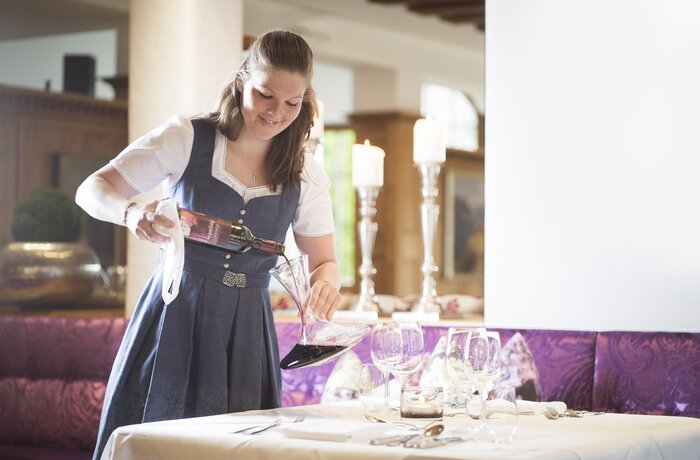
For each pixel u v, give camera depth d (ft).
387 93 40.63
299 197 8.61
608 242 11.78
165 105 14.56
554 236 12.11
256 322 8.32
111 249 32.48
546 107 12.21
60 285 15.60
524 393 10.55
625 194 11.69
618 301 11.71
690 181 11.32
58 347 13.64
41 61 34.68
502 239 12.44
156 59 14.62
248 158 8.30
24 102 32.55
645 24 11.63
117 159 7.91
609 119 11.81
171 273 7.25
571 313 12.00
